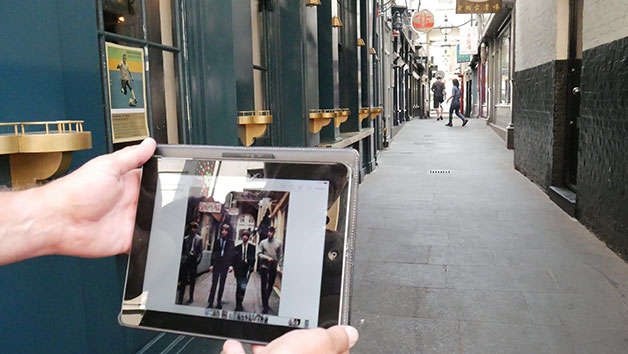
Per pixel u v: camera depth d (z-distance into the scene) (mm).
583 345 2656
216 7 2572
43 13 1444
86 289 1660
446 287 3480
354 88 7449
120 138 1970
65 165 1362
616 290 3348
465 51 23266
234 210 721
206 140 2570
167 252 740
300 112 4055
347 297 664
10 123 1262
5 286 1347
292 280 680
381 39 11742
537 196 6449
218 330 695
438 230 4926
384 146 12797
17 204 747
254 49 3738
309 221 690
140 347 2035
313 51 4320
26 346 1411
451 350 2654
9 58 1333
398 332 2859
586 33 4711
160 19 2301
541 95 6879
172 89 2402
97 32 1783
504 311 3082
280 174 710
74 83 1582
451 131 18391
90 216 777
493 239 4578
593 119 4566
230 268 708
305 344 488
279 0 3975
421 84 35938
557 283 3498
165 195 758
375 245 4473
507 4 12484
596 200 4531
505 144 13109
